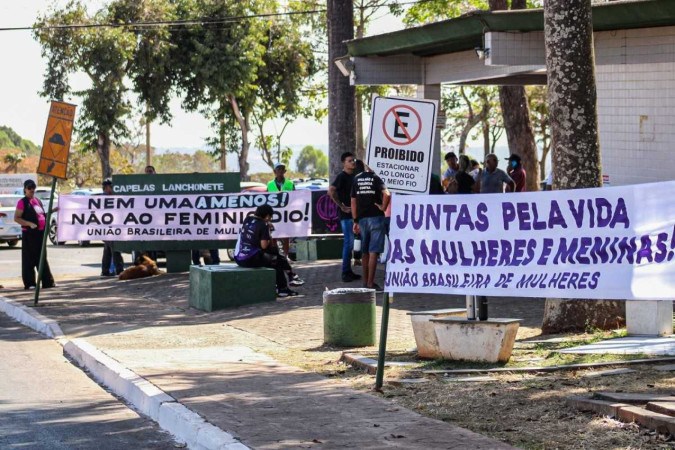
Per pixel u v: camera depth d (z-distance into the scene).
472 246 9.14
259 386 9.61
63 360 12.24
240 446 7.28
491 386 9.16
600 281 8.54
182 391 9.38
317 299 16.58
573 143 11.94
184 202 21.77
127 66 53.19
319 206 24.56
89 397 10.02
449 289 9.23
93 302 17.52
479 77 19.94
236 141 58.66
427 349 10.64
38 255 19.98
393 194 9.48
